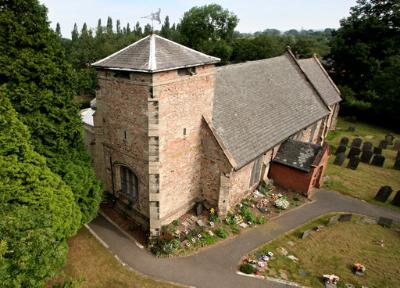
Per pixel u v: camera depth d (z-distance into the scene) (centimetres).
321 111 3403
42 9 1489
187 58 1711
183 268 1755
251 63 2991
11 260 1005
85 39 7306
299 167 2516
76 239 1947
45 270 1108
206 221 2109
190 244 1914
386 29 5109
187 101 1783
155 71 1487
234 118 2277
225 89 2416
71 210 1484
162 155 1753
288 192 2609
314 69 4347
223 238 1998
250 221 2184
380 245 2020
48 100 1543
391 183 2898
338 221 2277
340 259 1873
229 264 1797
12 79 1446
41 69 1485
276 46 7712
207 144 2002
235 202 2302
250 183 2445
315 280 1705
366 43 5275
